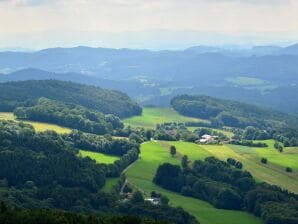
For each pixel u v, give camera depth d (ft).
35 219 479.00
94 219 499.92
